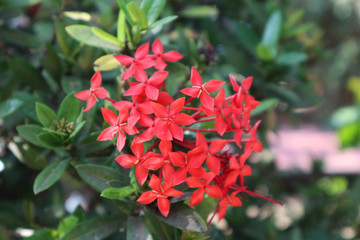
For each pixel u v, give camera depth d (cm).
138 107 41
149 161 40
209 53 52
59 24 51
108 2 58
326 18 270
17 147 53
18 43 56
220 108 41
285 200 84
